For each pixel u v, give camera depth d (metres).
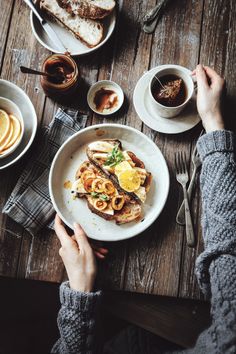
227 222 0.67
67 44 0.83
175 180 0.78
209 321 0.80
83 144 0.79
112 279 0.75
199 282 0.70
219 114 0.76
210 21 0.83
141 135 0.76
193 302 0.80
